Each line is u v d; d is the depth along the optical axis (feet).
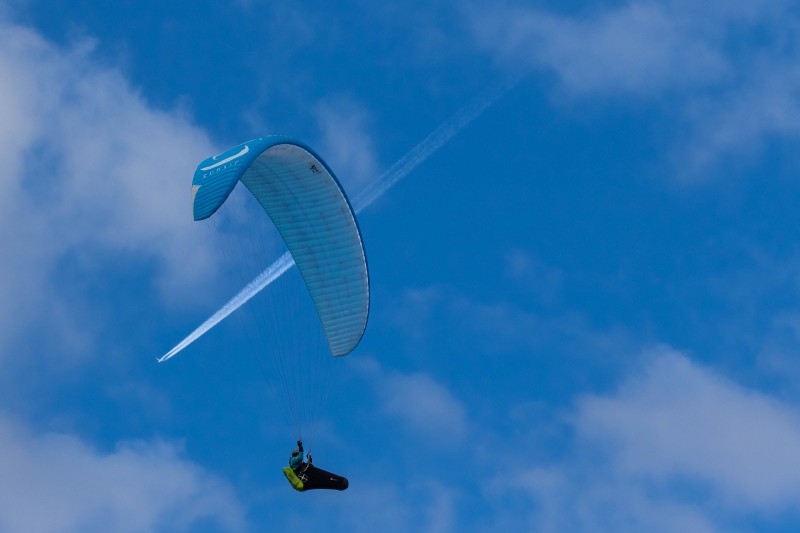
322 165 415.64
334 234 429.79
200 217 383.65
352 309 437.58
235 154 394.52
